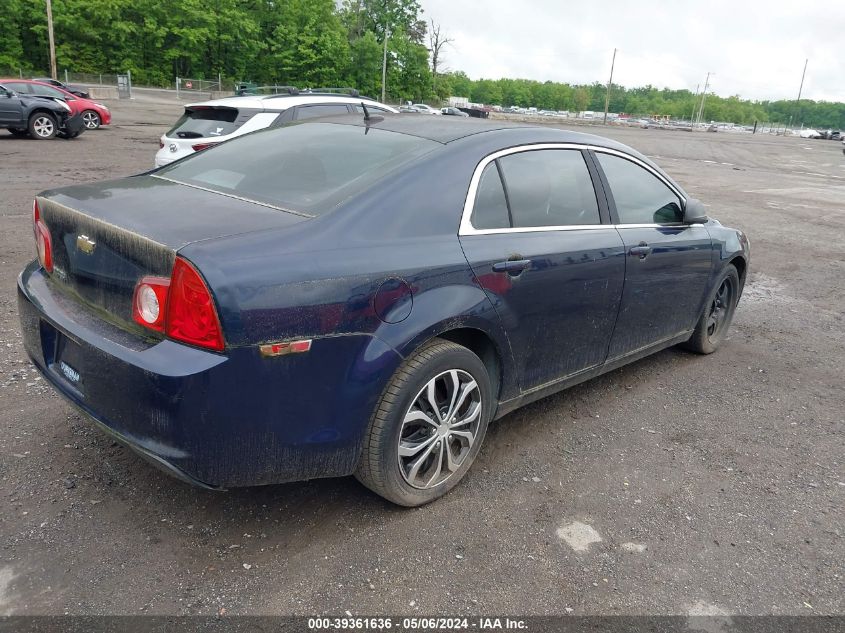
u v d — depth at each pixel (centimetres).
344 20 8225
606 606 253
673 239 429
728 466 366
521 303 322
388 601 248
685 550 290
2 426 350
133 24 6862
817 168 3025
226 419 235
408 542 281
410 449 291
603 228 379
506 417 406
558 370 367
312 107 916
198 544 271
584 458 363
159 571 255
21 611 231
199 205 279
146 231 246
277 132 374
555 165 361
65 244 283
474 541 285
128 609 236
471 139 326
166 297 232
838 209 1534
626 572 273
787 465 372
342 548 275
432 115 393
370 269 261
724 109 18362
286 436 250
